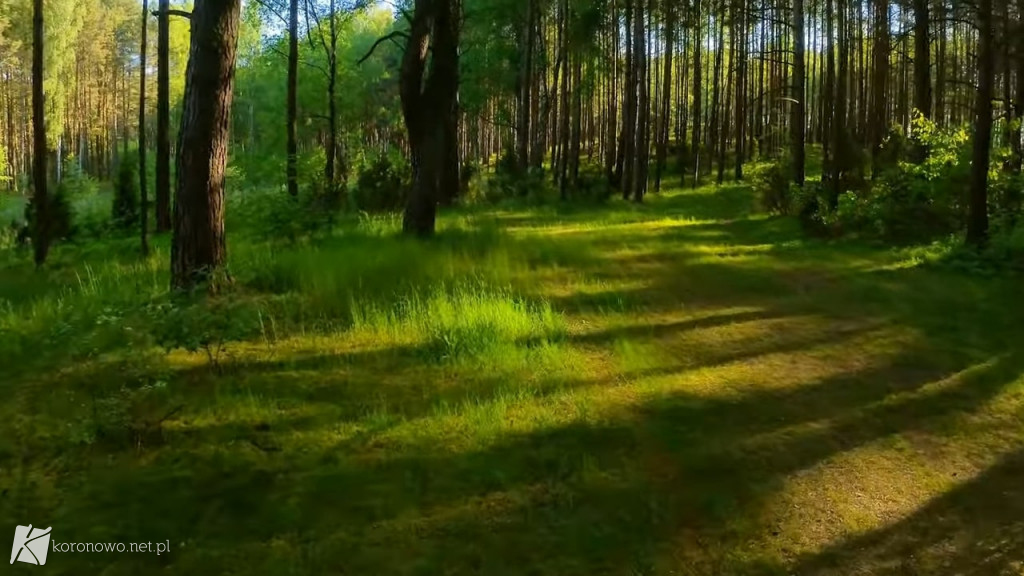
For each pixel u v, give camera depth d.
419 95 13.32
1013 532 4.32
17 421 5.19
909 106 38.09
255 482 4.47
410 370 6.43
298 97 31.50
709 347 7.66
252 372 6.22
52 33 39.94
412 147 13.49
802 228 16.91
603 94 47.53
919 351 7.67
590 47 27.66
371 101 43.66
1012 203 14.09
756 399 6.20
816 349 7.70
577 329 8.02
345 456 4.83
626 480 4.70
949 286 10.89
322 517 4.13
